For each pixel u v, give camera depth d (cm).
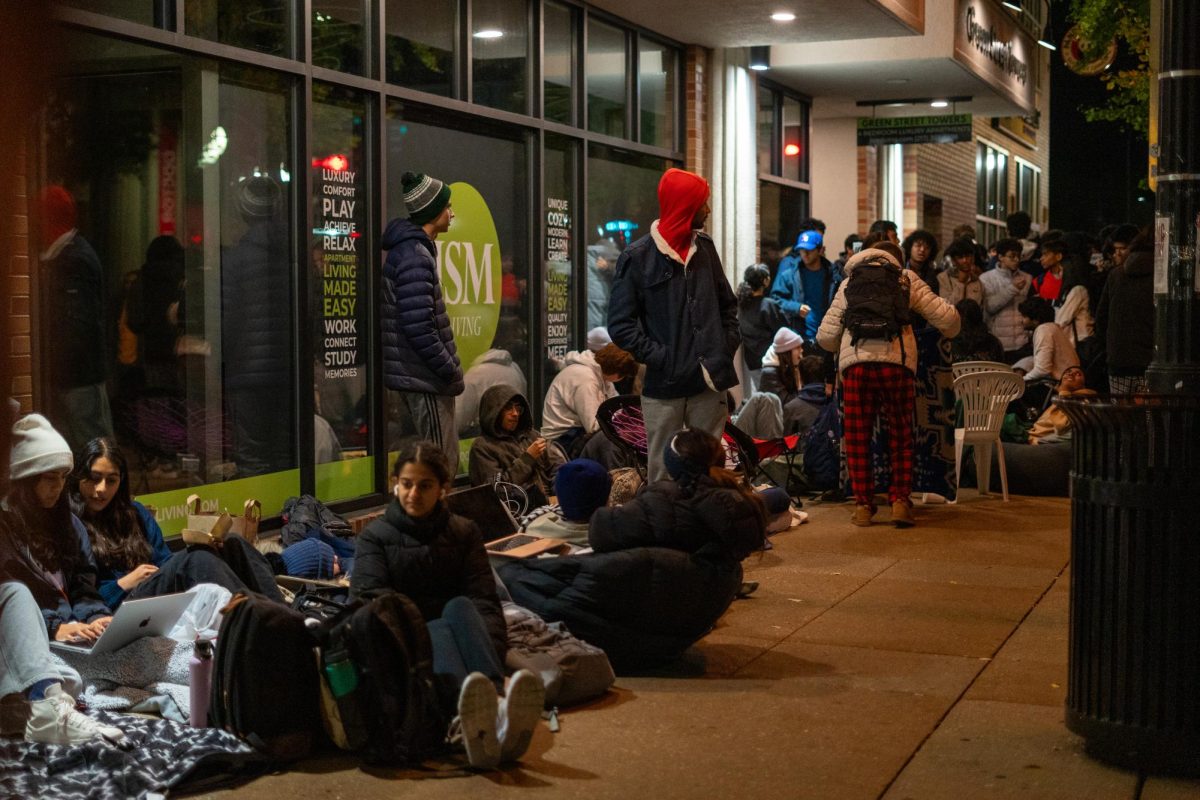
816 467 1034
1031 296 1221
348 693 432
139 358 680
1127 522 421
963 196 2544
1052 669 561
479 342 970
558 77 1076
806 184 1579
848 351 908
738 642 607
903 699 514
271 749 433
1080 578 436
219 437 737
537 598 544
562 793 410
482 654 459
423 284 766
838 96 1611
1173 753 419
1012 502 1033
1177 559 415
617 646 544
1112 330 1005
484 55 972
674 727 478
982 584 735
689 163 1290
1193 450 412
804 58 1384
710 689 529
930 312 903
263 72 761
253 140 756
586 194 1102
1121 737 426
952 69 1418
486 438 814
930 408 998
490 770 430
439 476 473
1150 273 989
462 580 480
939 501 1025
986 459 1060
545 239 1052
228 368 742
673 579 538
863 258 915
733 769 432
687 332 692
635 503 551
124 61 661
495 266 989
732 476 552
